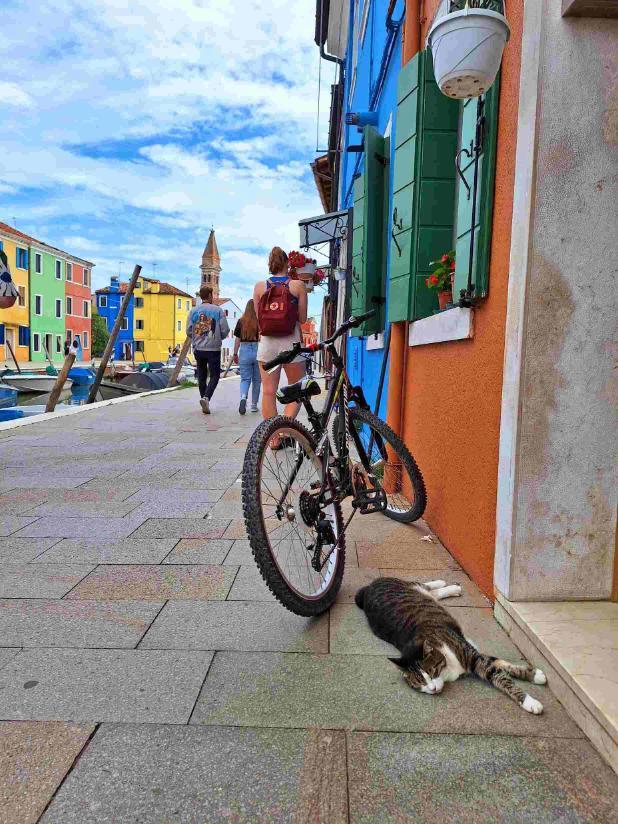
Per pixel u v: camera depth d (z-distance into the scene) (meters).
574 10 2.11
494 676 2.08
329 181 18.70
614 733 1.67
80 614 2.62
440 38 2.34
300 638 2.43
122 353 85.25
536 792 1.60
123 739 1.80
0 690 2.04
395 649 2.36
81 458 5.95
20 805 1.54
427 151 4.09
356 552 3.41
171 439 7.08
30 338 55.88
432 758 1.73
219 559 3.27
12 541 3.54
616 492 2.36
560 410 2.30
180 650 2.32
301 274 10.41
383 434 3.76
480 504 2.86
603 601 2.40
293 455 2.79
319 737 1.82
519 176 2.31
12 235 52.16
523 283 2.25
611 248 2.25
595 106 2.20
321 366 3.40
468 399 3.05
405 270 4.28
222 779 1.64
